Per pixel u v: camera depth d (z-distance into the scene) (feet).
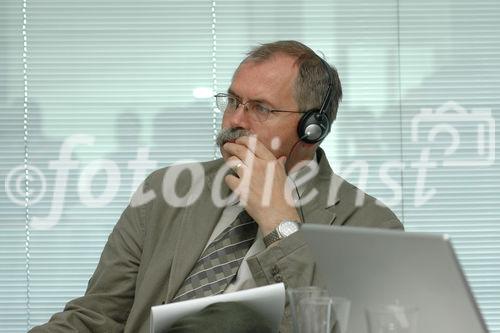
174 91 21.31
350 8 21.27
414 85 21.22
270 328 11.10
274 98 15.85
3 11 21.27
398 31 21.31
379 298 9.54
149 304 15.47
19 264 21.16
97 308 15.60
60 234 21.17
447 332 9.19
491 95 21.25
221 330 10.50
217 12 21.31
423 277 8.96
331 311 10.00
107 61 21.36
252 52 16.62
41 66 21.31
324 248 9.73
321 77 16.39
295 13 21.30
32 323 21.04
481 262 21.12
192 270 15.48
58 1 21.36
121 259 16.14
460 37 21.27
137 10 21.42
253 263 13.87
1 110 21.25
